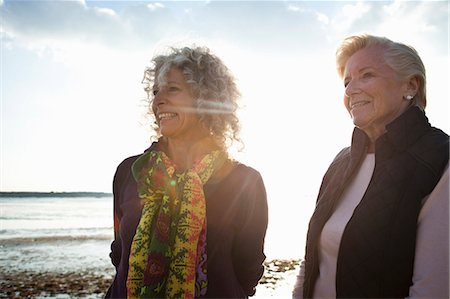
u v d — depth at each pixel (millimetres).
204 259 2160
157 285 2064
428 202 1695
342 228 1989
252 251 2314
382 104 1981
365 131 2119
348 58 2162
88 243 18062
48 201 66062
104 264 12773
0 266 12195
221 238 2211
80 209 46375
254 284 2412
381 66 1986
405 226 1729
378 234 1794
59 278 10578
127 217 2309
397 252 1731
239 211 2279
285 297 8094
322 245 2104
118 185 2492
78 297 8711
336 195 2127
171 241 2129
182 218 2133
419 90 2023
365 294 1800
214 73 2283
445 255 1611
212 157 2289
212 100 2275
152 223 2172
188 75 2219
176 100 2232
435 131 1890
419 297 1622
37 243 17938
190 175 2211
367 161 2107
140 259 2107
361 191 2053
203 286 2127
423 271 1650
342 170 2227
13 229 24422
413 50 2006
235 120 2379
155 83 2328
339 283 1898
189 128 2314
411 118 1896
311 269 2152
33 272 11328
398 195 1782
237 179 2316
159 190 2209
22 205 53000
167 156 2379
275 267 11500
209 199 2248
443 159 1727
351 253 1873
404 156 1846
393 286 1731
